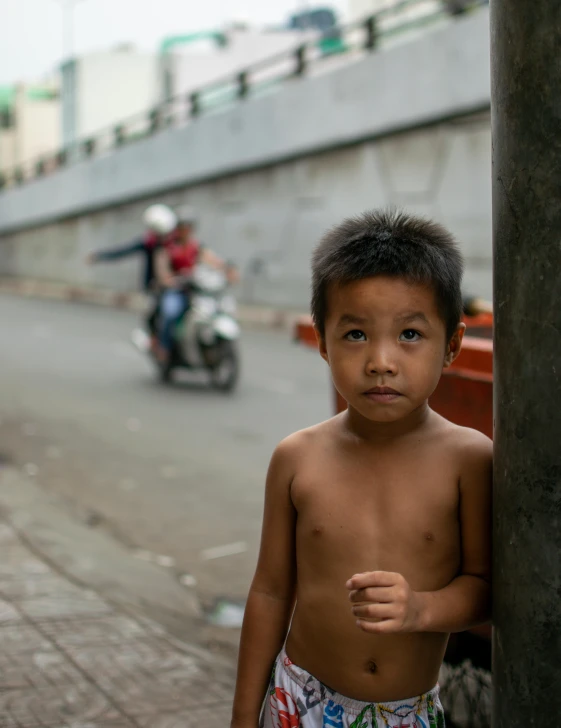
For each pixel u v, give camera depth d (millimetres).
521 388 1273
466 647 2334
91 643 2854
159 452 6457
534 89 1233
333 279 1364
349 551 1405
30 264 30438
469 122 12359
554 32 1214
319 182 15984
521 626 1295
